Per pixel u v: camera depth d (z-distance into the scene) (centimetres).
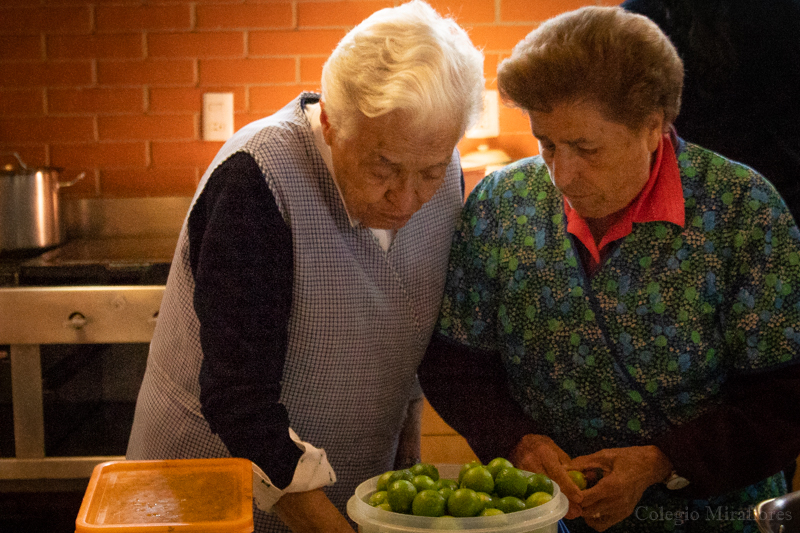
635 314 95
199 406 103
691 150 96
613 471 93
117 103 240
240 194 90
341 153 86
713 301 94
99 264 190
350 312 99
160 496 73
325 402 103
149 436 109
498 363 108
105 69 238
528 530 73
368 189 86
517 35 236
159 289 185
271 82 240
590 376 99
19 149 243
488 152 234
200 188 96
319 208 95
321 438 105
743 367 95
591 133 83
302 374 100
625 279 95
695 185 94
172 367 105
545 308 100
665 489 99
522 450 98
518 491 79
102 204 239
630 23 82
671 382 96
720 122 132
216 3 235
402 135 79
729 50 128
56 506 198
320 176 95
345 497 109
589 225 97
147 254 204
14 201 202
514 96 85
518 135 239
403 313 105
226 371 86
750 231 92
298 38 237
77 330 186
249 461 81
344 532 86
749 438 91
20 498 197
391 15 82
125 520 68
